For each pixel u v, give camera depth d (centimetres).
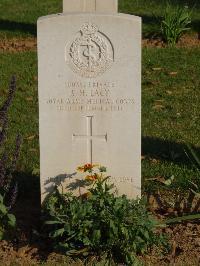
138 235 269
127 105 285
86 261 269
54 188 291
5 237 284
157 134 405
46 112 285
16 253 275
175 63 540
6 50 575
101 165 291
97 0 292
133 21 276
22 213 306
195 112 443
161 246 277
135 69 281
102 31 277
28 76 508
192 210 309
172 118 433
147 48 576
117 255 271
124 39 278
